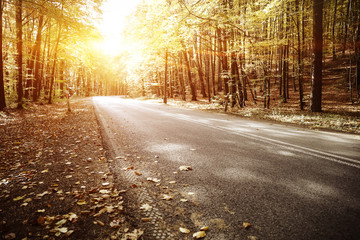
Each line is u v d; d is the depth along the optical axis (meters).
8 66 15.45
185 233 2.17
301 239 2.03
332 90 18.33
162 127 7.93
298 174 3.49
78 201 2.83
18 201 2.84
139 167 3.98
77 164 4.21
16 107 13.75
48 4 10.73
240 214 2.46
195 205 2.67
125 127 7.98
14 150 5.15
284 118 9.98
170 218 2.42
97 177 3.59
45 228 2.29
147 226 2.29
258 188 3.05
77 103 22.30
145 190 3.09
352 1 17.91
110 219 2.44
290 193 2.89
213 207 2.61
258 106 16.28
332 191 2.91
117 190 3.12
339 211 2.45
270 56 14.16
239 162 4.12
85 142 5.85
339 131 7.03
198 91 35.75
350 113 11.02
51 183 3.38
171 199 2.83
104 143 5.73
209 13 9.52
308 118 9.61
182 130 7.34
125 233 2.19
